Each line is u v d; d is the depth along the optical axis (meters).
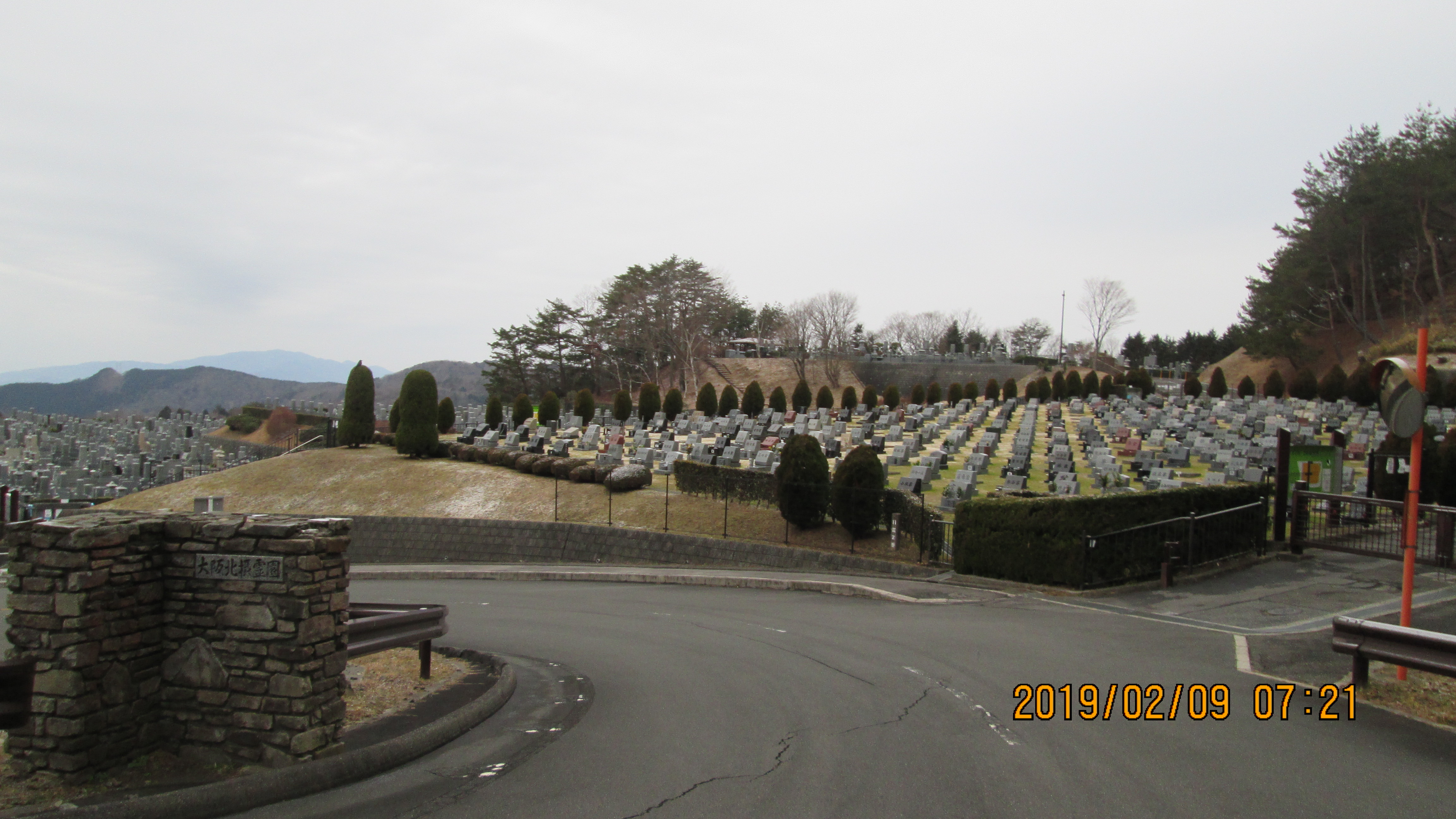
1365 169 61.31
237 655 5.93
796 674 9.21
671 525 23.78
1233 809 5.37
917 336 112.75
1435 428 30.06
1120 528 15.23
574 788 5.81
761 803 5.51
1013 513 16.23
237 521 6.08
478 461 33.06
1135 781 5.85
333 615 6.15
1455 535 14.49
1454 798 5.57
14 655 5.59
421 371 34.66
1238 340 73.50
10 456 46.91
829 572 19.62
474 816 5.34
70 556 5.52
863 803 5.49
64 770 5.43
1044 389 54.75
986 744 6.67
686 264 83.69
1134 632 11.04
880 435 35.06
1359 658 8.01
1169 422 37.44
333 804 5.54
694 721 7.45
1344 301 68.62
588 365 82.94
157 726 6.00
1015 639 10.73
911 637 11.12
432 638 8.29
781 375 91.19
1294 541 16.53
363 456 34.94
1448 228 59.41
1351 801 5.50
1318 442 30.92
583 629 12.80
